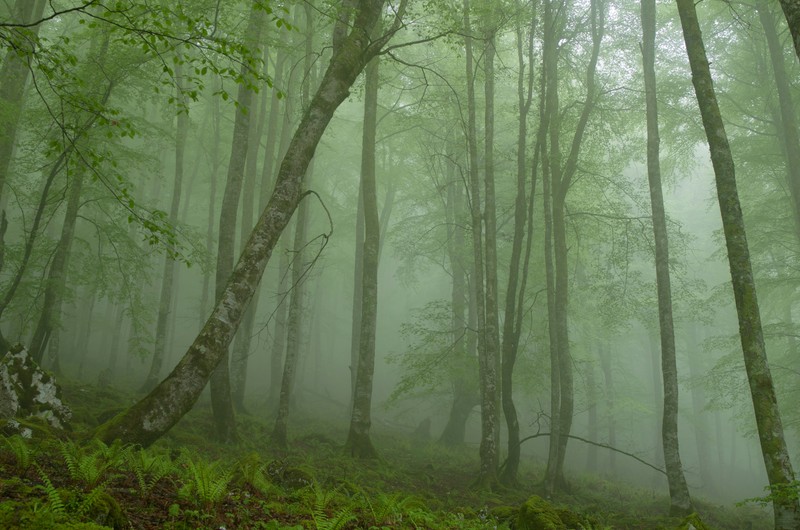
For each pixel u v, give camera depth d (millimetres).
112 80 13234
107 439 7258
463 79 21203
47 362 22578
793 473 7566
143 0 11375
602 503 15328
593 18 17297
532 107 22750
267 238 8883
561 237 17578
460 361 20828
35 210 17766
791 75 22094
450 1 15914
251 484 6578
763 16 19938
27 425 7910
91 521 3828
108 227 17469
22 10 15828
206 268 19156
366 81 17734
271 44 15758
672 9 21531
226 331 8273
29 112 13891
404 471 14562
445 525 7008
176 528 4367
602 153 20812
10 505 3717
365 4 10727
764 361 8156
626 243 20547
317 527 4641
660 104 20641
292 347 15312
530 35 16734
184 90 7254
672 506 12945
